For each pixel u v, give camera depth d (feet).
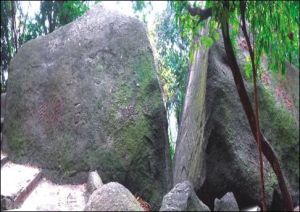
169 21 32.63
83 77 21.83
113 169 19.81
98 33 22.65
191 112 24.90
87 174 19.83
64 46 23.04
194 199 12.21
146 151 20.35
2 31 28.99
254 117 15.55
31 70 23.07
